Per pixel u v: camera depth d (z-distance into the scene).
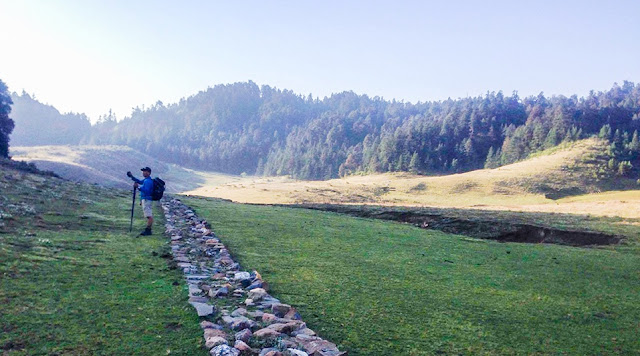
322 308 5.73
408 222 23.42
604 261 11.34
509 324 5.61
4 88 64.06
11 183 18.02
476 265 9.95
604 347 4.94
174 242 9.96
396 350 4.45
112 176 175.12
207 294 5.93
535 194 110.44
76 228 10.87
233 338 4.29
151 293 5.69
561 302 6.91
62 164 155.25
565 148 169.62
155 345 4.00
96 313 4.75
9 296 5.03
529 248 13.57
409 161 185.62
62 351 3.74
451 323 5.47
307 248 10.71
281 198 102.81
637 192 102.88
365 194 111.88
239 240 11.28
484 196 108.25
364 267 8.70
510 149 186.38
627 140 172.50
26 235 8.88
